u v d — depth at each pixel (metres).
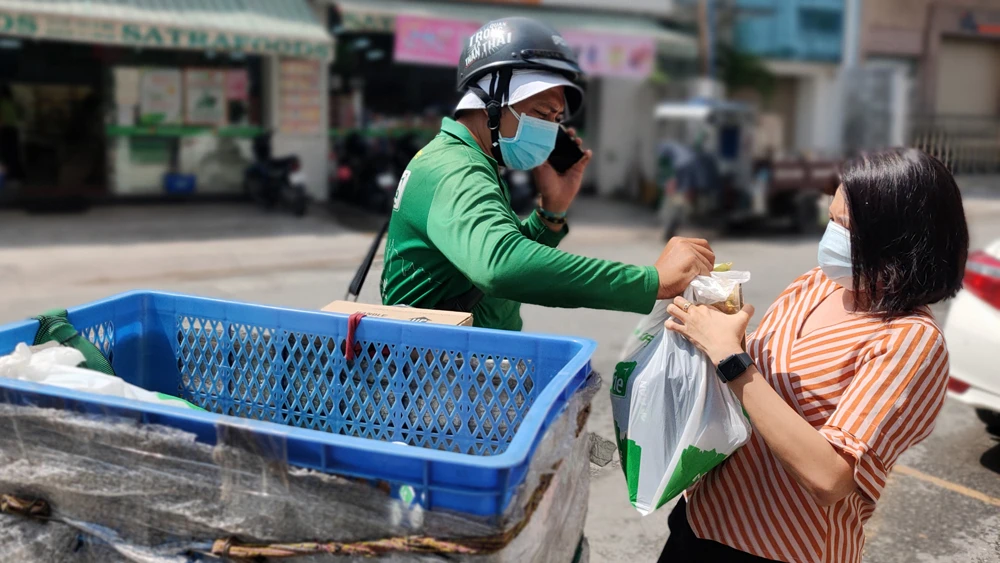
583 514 1.77
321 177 13.95
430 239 2.06
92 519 1.55
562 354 1.87
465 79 2.23
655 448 1.76
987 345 4.00
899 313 1.66
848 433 1.58
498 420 1.96
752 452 1.82
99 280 8.63
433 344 2.01
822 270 1.86
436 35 12.86
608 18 14.92
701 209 12.23
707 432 1.72
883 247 1.64
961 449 4.39
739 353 1.66
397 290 2.29
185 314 2.36
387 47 14.37
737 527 1.83
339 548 1.40
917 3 19.16
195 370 2.38
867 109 17.66
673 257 1.82
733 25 16.73
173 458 1.48
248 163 13.66
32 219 11.74
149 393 1.82
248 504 1.44
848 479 1.57
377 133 14.61
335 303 2.26
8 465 1.60
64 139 12.62
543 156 2.25
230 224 12.02
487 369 1.96
